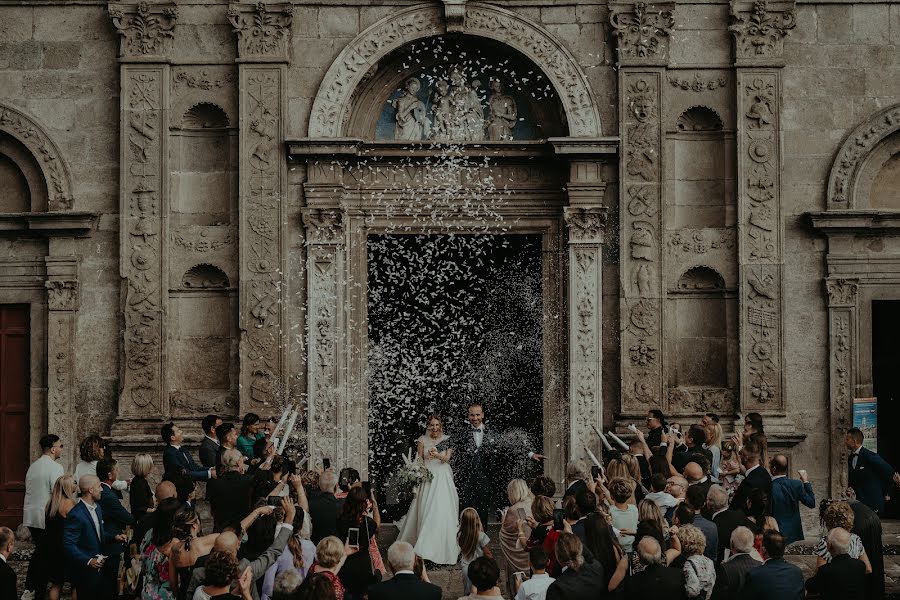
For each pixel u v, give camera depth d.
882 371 21.80
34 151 20.59
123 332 20.30
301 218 20.56
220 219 20.73
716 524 12.23
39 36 20.69
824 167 20.47
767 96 20.34
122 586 14.27
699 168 20.72
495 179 21.00
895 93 20.47
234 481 13.52
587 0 20.56
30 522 15.67
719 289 20.47
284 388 20.22
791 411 20.27
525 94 21.23
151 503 14.17
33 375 20.52
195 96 20.59
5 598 11.37
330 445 20.28
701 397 20.27
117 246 20.52
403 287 22.39
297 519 11.05
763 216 20.27
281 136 20.39
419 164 20.97
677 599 10.16
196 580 9.95
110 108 20.67
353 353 20.80
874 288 20.31
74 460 20.34
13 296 20.61
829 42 20.50
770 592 10.30
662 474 13.29
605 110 20.53
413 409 21.55
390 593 9.94
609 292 20.47
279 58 20.42
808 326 20.36
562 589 10.23
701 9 20.55
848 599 10.95
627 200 20.30
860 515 12.66
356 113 21.09
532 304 21.70
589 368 20.36
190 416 20.36
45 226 20.33
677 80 20.53
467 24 20.59
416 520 16.80
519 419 21.78
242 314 20.25
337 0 20.56
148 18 20.48
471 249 22.36
